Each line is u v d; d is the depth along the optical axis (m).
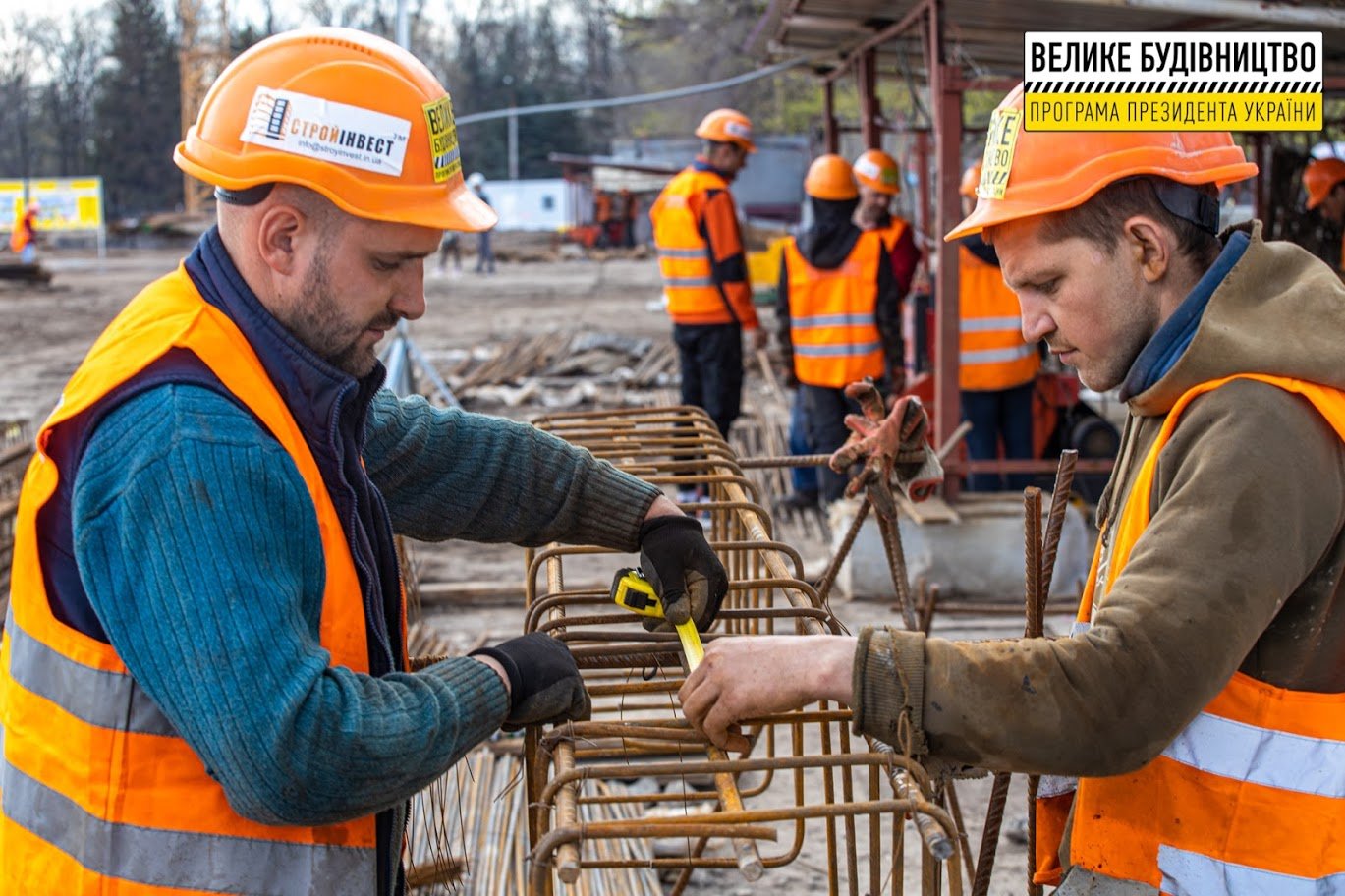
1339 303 1.56
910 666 1.51
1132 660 1.46
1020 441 6.54
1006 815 3.98
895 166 6.88
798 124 33.22
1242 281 1.58
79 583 1.54
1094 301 1.66
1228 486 1.48
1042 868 1.96
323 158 1.54
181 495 1.44
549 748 1.66
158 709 1.53
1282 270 1.61
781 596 5.51
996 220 1.64
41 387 12.76
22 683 1.60
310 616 1.57
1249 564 1.46
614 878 3.43
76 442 1.52
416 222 1.57
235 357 1.56
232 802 1.46
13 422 6.12
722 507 2.51
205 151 1.57
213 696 1.41
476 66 59.06
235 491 1.46
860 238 6.75
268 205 1.56
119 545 1.44
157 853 1.54
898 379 6.86
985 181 1.72
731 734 1.69
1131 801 1.68
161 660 1.43
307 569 1.55
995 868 3.68
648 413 3.27
